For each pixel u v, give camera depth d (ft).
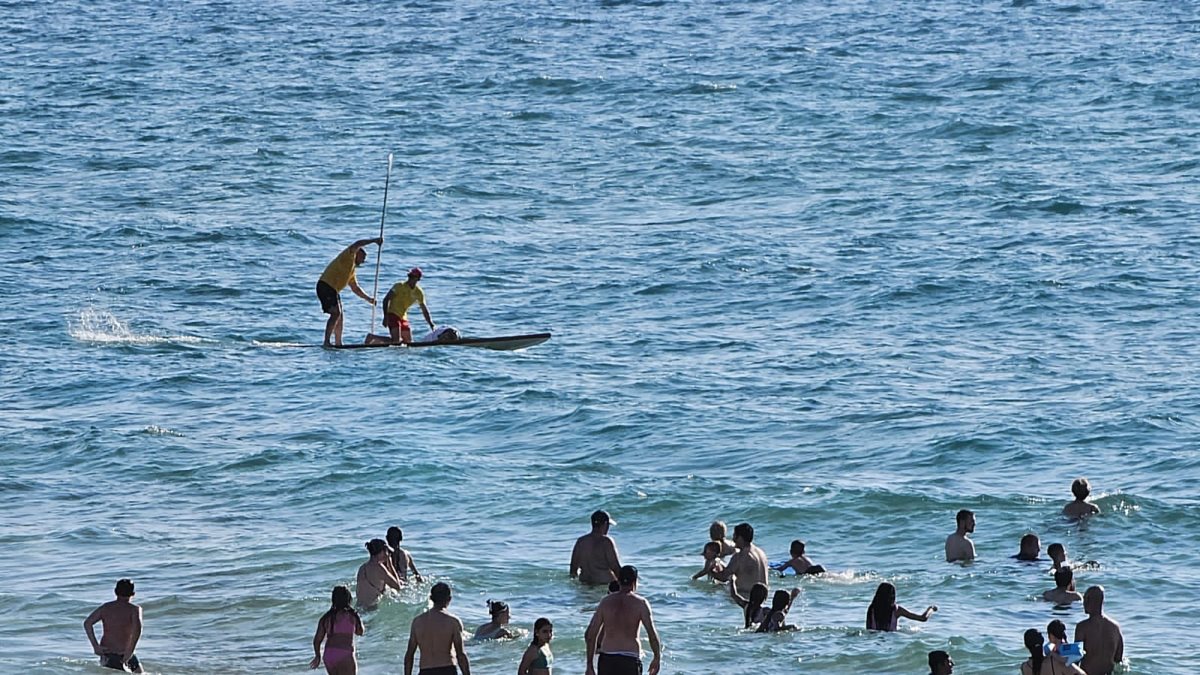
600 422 427.74
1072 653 236.02
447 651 230.48
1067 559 314.55
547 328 544.62
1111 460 387.55
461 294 593.42
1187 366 481.87
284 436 417.08
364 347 513.45
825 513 347.77
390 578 293.23
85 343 520.01
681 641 269.03
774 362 496.23
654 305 576.61
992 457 392.06
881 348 511.81
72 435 414.21
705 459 396.37
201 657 265.75
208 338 531.09
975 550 322.96
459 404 448.65
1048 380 468.34
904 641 266.77
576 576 304.71
